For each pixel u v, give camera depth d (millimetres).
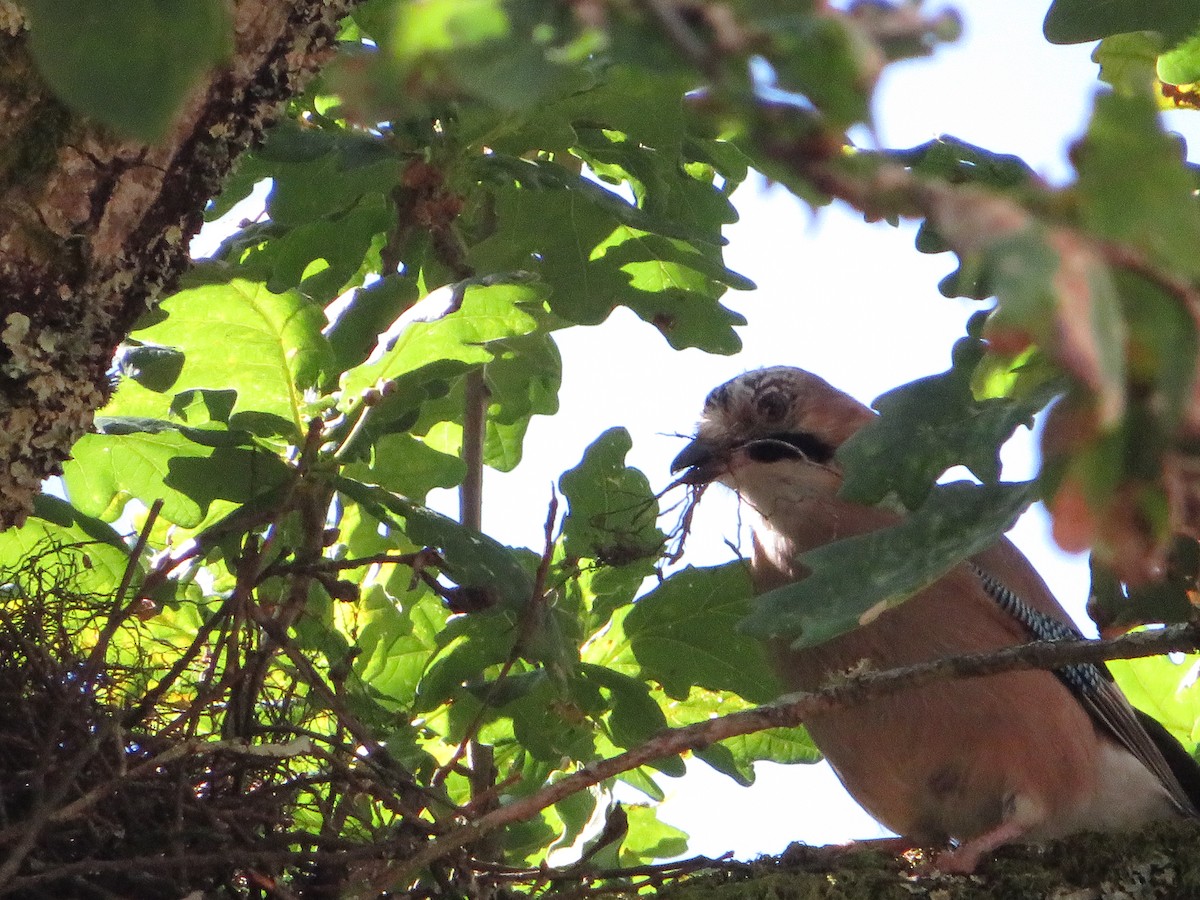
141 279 4672
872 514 7863
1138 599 4672
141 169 4438
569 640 6605
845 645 7234
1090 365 1728
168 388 5953
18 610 5668
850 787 7578
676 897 5562
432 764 6371
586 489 7008
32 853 5016
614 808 5953
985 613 7449
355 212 7125
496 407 7629
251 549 5773
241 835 5238
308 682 6004
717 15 1849
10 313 4414
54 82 2002
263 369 6152
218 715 6453
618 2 1866
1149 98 1846
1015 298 1744
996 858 6168
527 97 1834
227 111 4586
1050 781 7148
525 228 7074
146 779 5258
